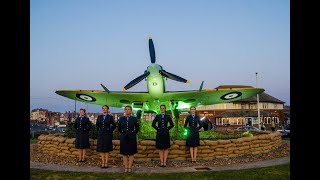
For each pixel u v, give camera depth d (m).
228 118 54.81
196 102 15.31
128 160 7.07
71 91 13.43
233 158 8.81
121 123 7.07
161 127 7.71
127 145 6.93
